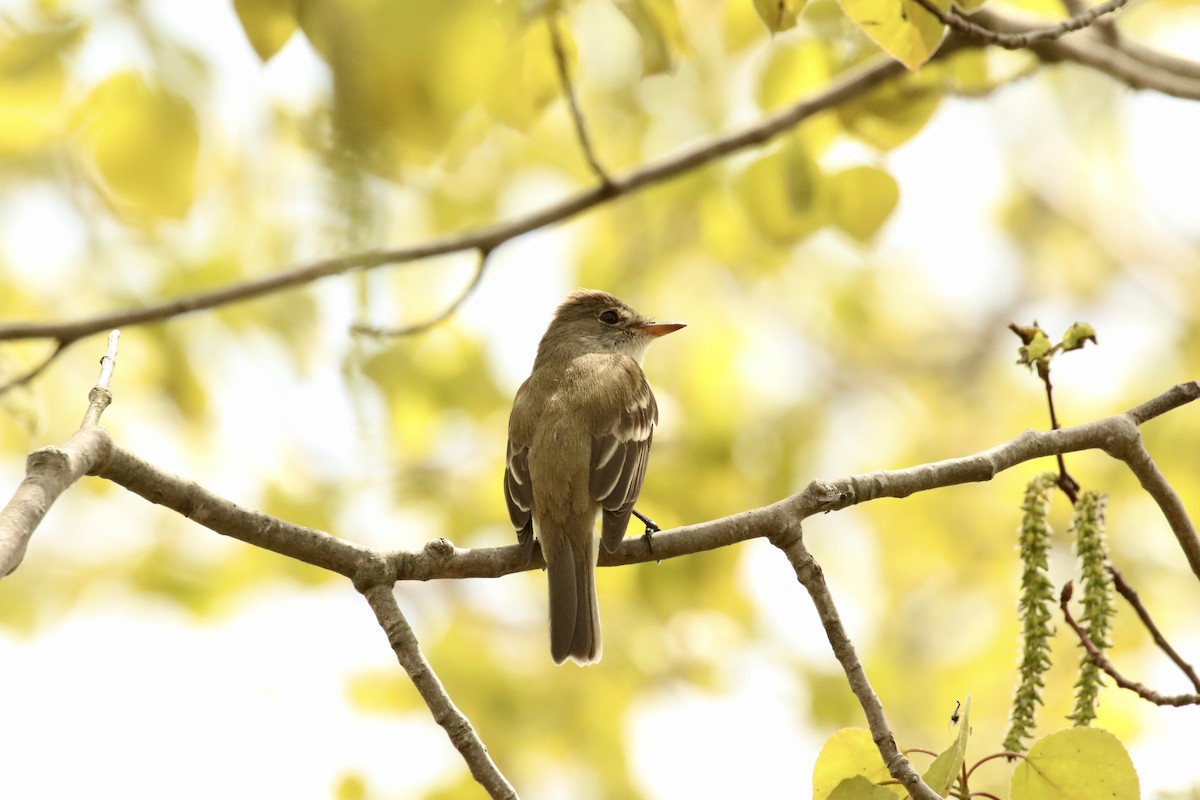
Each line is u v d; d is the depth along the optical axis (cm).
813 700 1376
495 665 1234
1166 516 668
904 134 1032
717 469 1277
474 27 385
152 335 1217
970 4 693
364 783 1116
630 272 1501
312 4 408
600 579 1288
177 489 565
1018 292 1931
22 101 807
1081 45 1020
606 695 1266
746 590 1302
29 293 1278
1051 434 648
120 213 1152
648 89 1447
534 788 1230
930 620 1577
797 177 1010
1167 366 1534
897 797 543
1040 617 609
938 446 1619
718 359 1382
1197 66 1034
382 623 583
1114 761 541
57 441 1272
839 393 1691
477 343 1310
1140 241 1861
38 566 1326
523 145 1462
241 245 1239
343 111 305
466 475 1252
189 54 830
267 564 1293
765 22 705
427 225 1428
